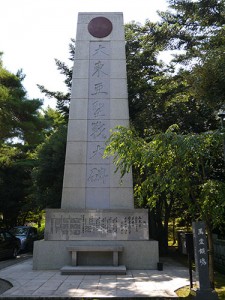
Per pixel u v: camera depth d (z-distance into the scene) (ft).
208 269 20.18
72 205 38.01
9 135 64.64
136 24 57.82
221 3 40.34
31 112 65.31
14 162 79.56
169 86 47.96
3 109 59.77
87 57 42.39
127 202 38.14
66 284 26.58
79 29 43.45
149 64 57.41
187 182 20.97
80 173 38.83
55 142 58.08
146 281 27.84
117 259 34.32
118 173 38.86
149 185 21.76
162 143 20.31
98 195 38.32
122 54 42.68
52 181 59.47
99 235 36.04
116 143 22.03
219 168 40.70
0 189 76.74
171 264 39.52
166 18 50.57
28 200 79.97
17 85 66.69
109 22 43.83
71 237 35.99
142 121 51.80
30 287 25.40
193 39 48.44
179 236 54.34
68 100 62.13
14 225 84.48
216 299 19.53
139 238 36.01
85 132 39.93
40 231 80.59
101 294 22.90
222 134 20.27
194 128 52.21
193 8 42.86
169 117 52.16
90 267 32.76
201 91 30.25
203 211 20.40
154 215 55.62
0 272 33.22
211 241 21.33
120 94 41.22
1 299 22.16
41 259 35.29
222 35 37.11
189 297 21.84
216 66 28.71
